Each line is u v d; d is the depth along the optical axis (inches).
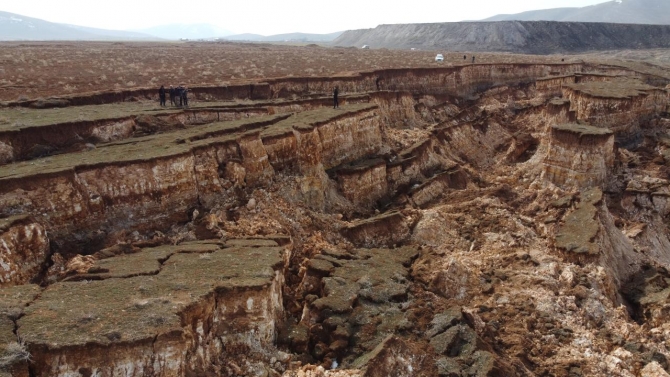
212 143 914.1
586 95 1606.8
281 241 753.6
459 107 2255.2
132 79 1765.5
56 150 905.5
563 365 585.9
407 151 1414.9
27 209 677.3
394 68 2225.6
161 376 432.8
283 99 1589.6
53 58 2397.9
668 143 1505.9
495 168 1628.9
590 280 789.9
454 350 565.9
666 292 840.3
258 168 970.7
